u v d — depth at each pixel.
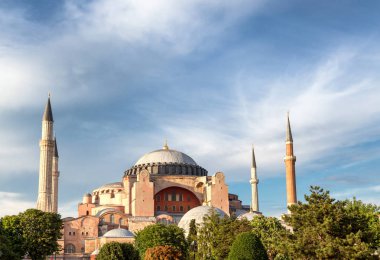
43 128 132.12
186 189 151.12
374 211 90.75
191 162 164.50
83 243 130.25
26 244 92.06
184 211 150.75
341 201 62.53
